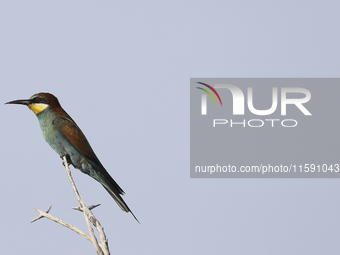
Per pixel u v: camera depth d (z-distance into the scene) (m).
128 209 10.80
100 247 8.11
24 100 11.16
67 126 11.05
